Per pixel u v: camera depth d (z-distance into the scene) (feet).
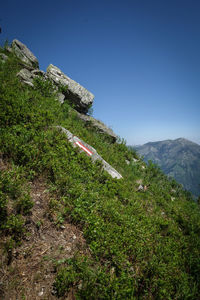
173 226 21.44
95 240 13.14
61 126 27.61
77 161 22.57
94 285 10.09
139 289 11.56
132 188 27.09
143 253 13.97
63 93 41.68
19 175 14.62
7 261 9.44
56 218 13.62
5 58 41.16
